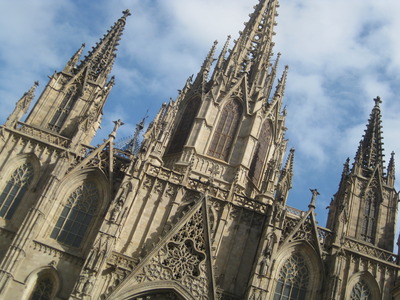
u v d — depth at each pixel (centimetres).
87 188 6084
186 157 6956
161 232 5759
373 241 6375
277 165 7394
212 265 5422
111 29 8100
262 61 8319
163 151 6812
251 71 8256
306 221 6016
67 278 5441
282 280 5719
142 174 6025
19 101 6512
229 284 5559
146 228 5766
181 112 7825
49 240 5697
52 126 6712
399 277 5912
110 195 5997
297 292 5672
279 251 5788
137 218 5803
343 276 5809
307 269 5812
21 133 6262
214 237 5812
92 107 6875
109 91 7294
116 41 7988
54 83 7025
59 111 6850
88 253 5441
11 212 5869
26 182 6069
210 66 8406
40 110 6775
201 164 7000
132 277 5259
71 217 5891
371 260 5981
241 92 7769
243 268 5681
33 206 5644
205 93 7769
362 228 6475
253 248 5828
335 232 6059
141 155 6056
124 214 5566
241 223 5978
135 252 5594
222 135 7375
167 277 5341
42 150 6228
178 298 5316
